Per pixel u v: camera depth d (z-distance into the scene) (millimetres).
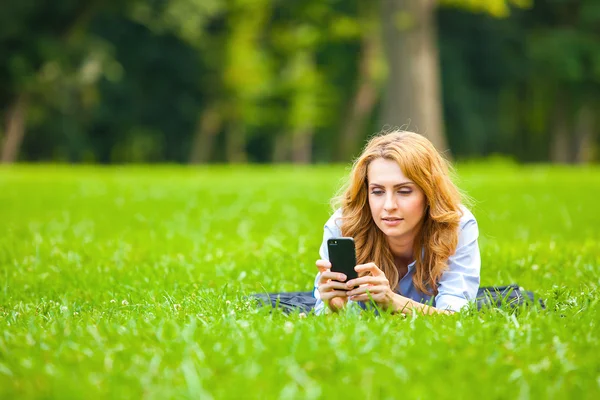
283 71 67062
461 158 66062
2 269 10867
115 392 4746
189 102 64750
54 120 57156
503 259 10664
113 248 12570
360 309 6953
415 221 7191
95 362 5383
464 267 7461
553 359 5379
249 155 78438
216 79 65000
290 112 68750
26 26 50062
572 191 22875
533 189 23500
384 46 38594
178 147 67438
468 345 5648
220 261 11031
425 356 5340
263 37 65688
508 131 68500
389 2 38094
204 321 6605
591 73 57188
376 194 7242
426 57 38156
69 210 19031
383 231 7266
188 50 60875
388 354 5438
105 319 7039
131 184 26641
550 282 9117
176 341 5793
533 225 15461
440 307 7285
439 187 7273
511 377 4988
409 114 37969
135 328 6305
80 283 9625
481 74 64000
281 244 12312
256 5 62281
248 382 4848
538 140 70375
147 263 11125
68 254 11680
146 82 61844
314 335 5879
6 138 54219
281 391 4691
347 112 66875
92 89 55438
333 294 7082
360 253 7688
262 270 10117
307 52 64625
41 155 60531
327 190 23656
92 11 52250
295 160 72250
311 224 15734
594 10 56906
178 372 5125
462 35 61812
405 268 7758
